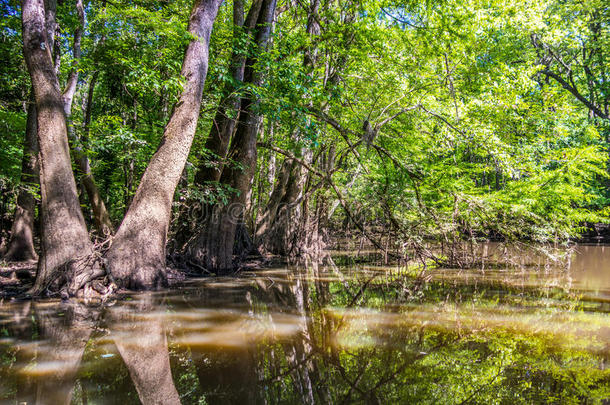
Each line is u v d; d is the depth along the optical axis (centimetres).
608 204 2181
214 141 1114
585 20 2062
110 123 1190
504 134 1388
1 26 1041
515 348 404
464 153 1481
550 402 267
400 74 1348
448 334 456
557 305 625
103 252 746
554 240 1252
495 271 1105
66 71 1255
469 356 376
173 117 794
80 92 1764
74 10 1115
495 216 1227
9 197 1252
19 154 1165
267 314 559
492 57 1412
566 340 428
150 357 364
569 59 2434
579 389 291
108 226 1175
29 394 278
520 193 1344
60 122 692
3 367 335
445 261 1222
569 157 1396
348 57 1359
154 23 880
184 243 1085
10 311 556
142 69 836
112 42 1045
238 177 1107
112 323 491
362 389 299
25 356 362
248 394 287
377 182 1295
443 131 1301
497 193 1294
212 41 1070
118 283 723
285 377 322
